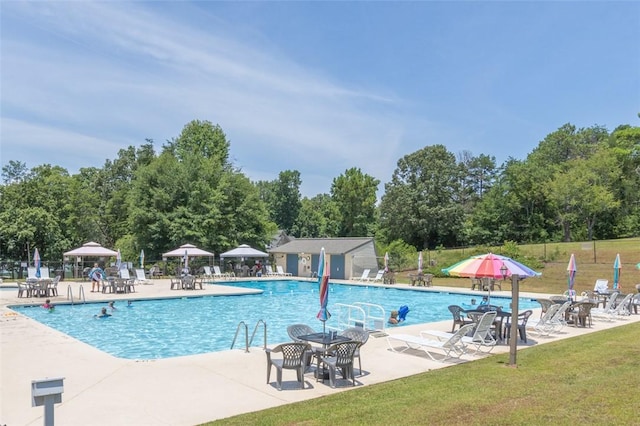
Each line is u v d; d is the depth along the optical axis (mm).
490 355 10469
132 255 44500
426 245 68062
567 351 10609
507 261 11516
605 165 58344
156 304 23141
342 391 7391
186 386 7727
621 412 6062
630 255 37250
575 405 6398
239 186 47531
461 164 76562
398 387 7520
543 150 78750
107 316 19625
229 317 20172
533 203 66125
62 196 46312
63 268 37438
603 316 17422
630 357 9766
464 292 28719
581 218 60250
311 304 24594
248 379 8219
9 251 41562
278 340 15211
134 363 9406
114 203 57688
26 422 5871
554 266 36594
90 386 7680
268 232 55594
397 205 68500
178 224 41875
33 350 10602
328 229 86125
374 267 42469
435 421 5758
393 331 13938
